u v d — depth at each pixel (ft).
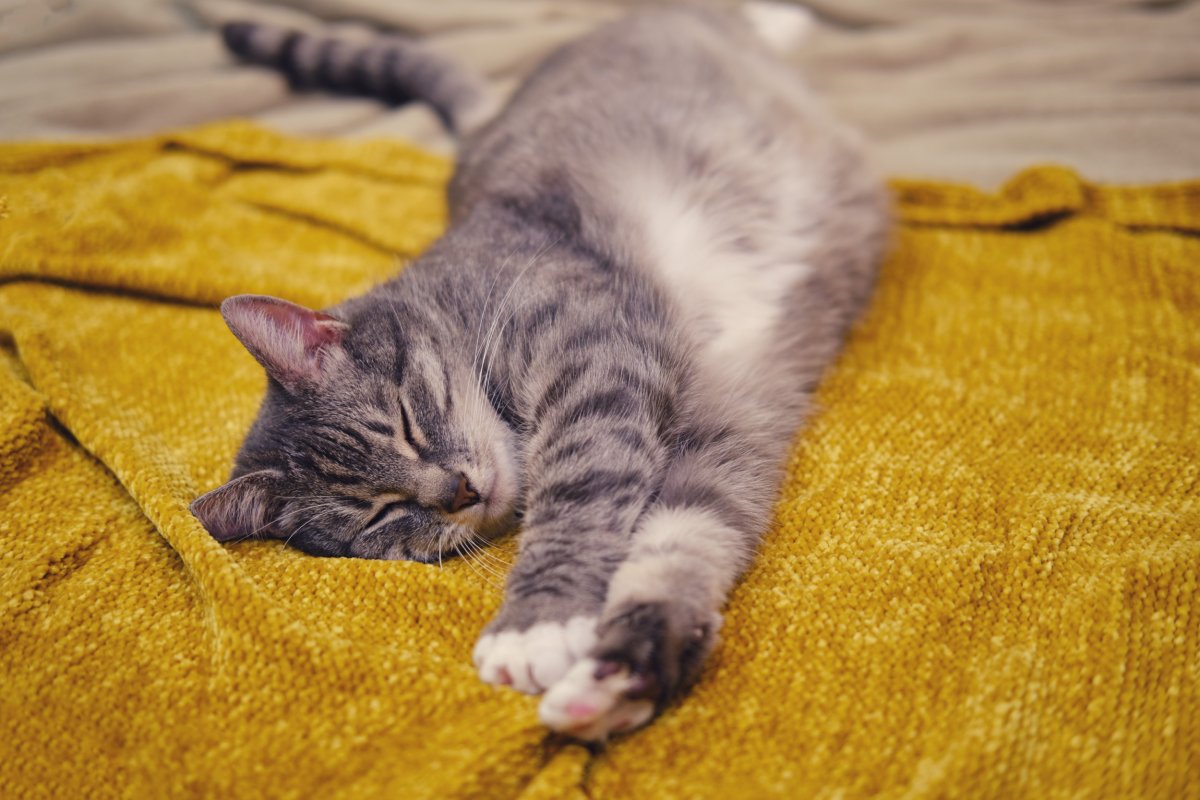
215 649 1.59
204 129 2.63
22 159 2.48
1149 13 2.85
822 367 2.00
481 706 1.50
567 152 2.06
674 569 1.57
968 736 1.43
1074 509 1.68
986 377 1.95
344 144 2.61
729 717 1.50
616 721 1.47
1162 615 1.53
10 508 1.81
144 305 2.23
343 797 1.43
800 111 2.33
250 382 2.07
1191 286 2.06
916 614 1.58
